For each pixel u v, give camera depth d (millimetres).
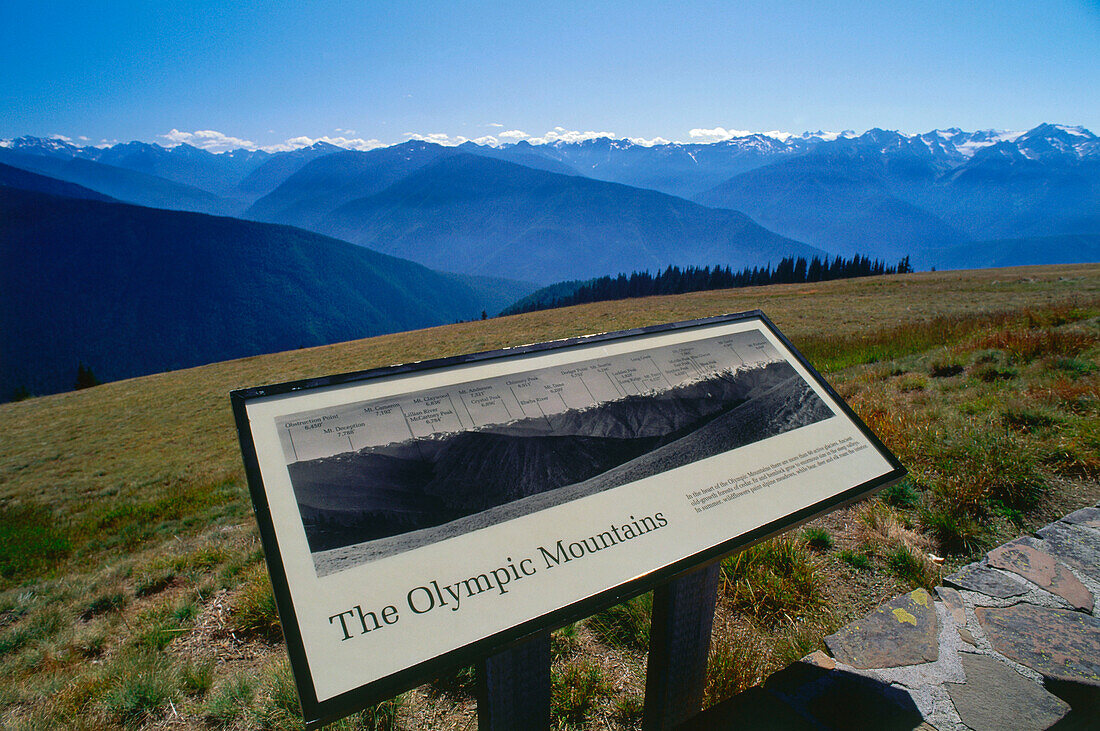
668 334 2723
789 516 2074
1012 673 2055
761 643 2975
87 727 3053
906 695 1993
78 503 20688
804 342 20219
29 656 4375
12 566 10297
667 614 2004
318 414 1838
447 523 1674
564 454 1969
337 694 1340
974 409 5648
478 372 2170
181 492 16188
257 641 3883
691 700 2242
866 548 3705
